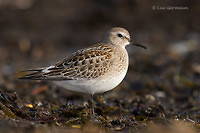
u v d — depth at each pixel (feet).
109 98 41.24
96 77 32.40
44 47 65.41
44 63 59.21
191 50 62.34
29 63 59.41
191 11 73.87
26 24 71.41
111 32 35.55
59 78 32.19
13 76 50.24
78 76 32.27
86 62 32.40
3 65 57.57
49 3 75.87
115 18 71.72
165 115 34.24
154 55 58.80
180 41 66.95
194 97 45.98
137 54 58.70
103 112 33.37
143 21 71.92
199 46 64.44
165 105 40.40
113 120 30.71
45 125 27.09
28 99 38.22
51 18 73.10
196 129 29.86
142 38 67.21
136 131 28.17
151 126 29.19
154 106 35.37
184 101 44.39
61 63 32.89
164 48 62.39
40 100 39.32
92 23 72.33
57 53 63.67
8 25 70.54
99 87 32.86
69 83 32.63
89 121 28.43
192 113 38.22
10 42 66.13
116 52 34.30
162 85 47.98
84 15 73.10
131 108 37.40
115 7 73.10
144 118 32.78
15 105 30.25
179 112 38.70
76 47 66.03
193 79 51.31
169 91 46.78
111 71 32.99
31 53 63.87
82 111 31.81
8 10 73.41
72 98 42.09
